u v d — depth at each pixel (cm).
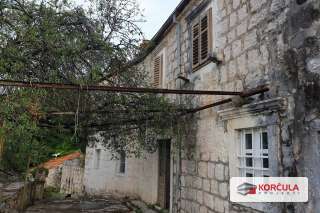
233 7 523
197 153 630
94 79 494
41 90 406
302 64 346
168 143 891
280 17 395
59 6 461
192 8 700
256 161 442
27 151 655
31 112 414
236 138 488
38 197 1173
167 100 659
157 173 950
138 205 980
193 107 665
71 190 1574
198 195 614
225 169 512
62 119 617
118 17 535
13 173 1247
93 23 504
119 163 1291
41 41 427
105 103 579
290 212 353
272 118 392
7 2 413
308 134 329
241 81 484
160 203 920
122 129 738
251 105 433
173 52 813
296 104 352
